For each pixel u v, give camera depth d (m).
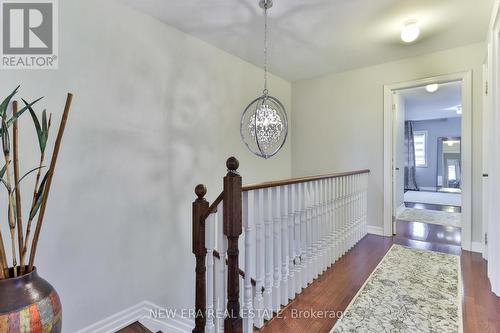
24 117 1.72
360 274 2.52
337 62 3.69
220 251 1.61
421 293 2.17
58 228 1.85
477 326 1.75
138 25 2.35
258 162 3.86
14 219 1.26
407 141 9.10
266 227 1.84
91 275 2.03
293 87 4.60
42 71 1.80
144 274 2.39
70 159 1.92
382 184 3.77
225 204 1.48
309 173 4.45
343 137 4.10
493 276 2.17
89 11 2.02
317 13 2.43
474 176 3.09
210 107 3.09
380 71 3.76
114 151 2.18
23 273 1.20
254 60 3.59
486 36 2.81
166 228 2.59
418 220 4.63
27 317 1.09
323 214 2.56
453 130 8.76
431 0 2.22
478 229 3.07
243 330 1.66
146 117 2.42
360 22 2.58
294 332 1.74
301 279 2.22
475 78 3.07
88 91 2.01
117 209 2.20
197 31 2.76
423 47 3.18
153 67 2.47
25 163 1.71
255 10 2.38
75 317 1.93
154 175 2.49
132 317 2.28
